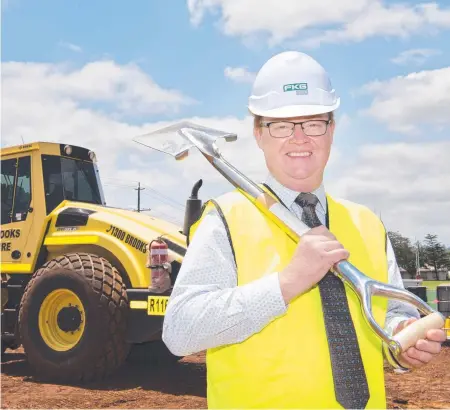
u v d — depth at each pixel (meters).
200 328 1.57
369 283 1.59
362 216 1.95
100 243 6.27
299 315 1.67
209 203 1.80
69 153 6.97
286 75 1.77
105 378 6.12
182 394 5.64
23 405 5.13
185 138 1.93
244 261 1.67
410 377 6.55
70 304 6.13
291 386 1.62
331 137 1.87
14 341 7.08
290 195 1.82
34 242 6.73
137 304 5.90
